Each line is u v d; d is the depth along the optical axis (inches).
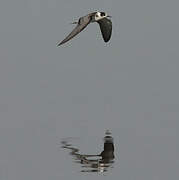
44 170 990.4
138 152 1093.8
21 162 1042.7
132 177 948.6
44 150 1113.4
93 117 1366.9
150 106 1476.4
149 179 943.7
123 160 1042.1
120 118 1355.8
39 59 2324.1
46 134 1228.5
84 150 1109.7
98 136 1205.7
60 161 1042.1
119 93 1656.0
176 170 986.7
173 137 1193.4
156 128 1267.2
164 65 2140.7
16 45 2689.5
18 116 1389.0
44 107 1485.0
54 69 2098.9
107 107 1472.7
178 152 1088.2
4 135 1224.2
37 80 1888.5
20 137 1207.6
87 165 1010.7
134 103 1517.0
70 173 970.7
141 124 1299.2
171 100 1542.8
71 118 1359.5
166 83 1798.7
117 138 1191.6
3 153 1098.1
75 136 1209.4
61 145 1146.0
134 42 2719.0
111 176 952.9
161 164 1021.2
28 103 1534.2
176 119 1337.4
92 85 1788.9
